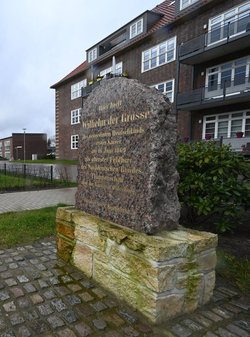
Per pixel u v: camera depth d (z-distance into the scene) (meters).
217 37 14.69
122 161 3.11
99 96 3.58
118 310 2.69
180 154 4.48
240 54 14.76
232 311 2.72
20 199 9.17
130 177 3.00
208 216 4.79
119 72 21.92
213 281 2.85
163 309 2.50
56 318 2.54
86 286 3.12
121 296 2.84
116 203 3.19
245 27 13.73
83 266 3.42
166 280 2.48
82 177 3.83
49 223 5.66
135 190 2.93
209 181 4.22
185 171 4.36
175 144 2.95
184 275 2.60
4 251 4.19
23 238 4.76
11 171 18.59
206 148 4.51
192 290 2.67
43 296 2.90
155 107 2.77
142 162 2.86
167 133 2.86
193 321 2.55
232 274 3.46
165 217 2.87
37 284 3.15
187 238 2.69
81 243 3.45
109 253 2.99
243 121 14.95
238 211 4.08
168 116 2.88
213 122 16.31
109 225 3.09
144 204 2.81
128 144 3.04
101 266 3.11
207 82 16.39
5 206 7.95
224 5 14.77
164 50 18.42
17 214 6.51
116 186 3.20
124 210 3.07
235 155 4.47
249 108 14.67
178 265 2.54
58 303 2.78
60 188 11.96
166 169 2.89
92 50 26.73
